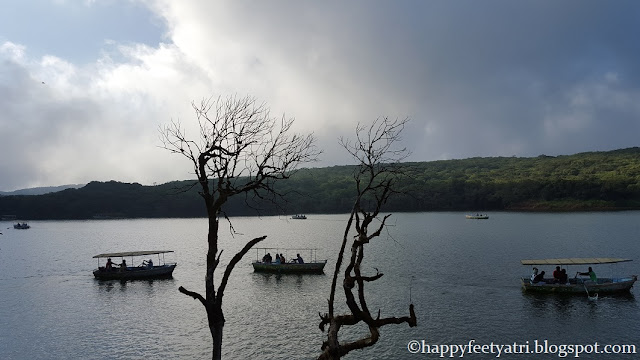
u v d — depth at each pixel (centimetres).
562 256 8369
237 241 12900
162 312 4878
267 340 3912
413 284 5934
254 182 1742
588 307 4684
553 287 5259
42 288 6291
